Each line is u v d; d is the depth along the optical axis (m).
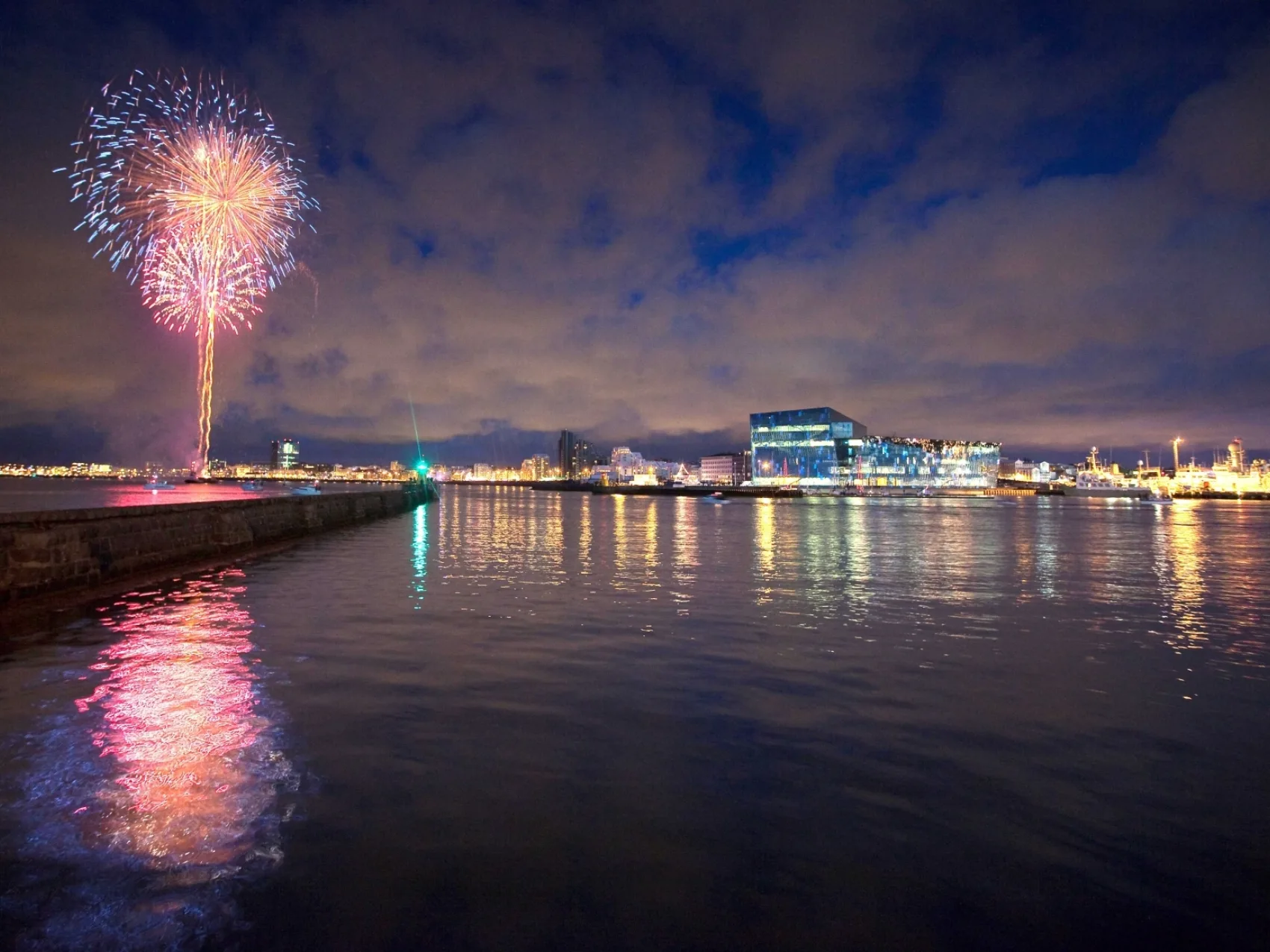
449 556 22.62
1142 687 7.64
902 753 5.62
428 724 6.14
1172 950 3.25
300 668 8.02
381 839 4.07
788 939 3.26
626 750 5.60
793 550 26.55
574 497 156.00
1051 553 26.19
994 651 9.33
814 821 4.42
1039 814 4.57
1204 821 4.51
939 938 3.29
